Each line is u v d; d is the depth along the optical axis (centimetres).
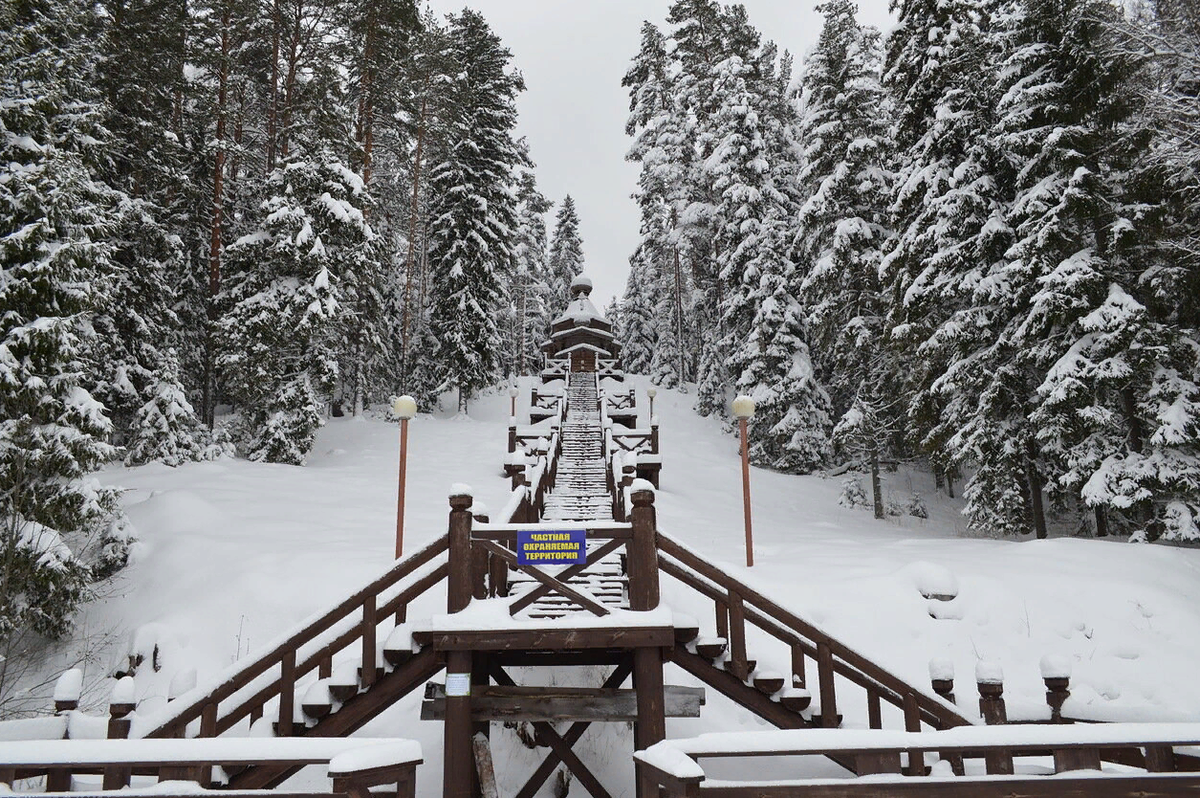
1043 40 1681
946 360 1892
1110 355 1488
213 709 654
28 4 1556
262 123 3122
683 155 3959
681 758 437
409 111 3173
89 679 1073
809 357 2970
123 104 2328
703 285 3972
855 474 2542
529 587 1018
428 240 3962
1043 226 1543
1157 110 1489
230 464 2200
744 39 3541
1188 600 1144
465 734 680
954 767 681
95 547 1390
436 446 2723
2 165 1366
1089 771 504
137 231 2261
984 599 1139
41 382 1216
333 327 2533
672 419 3588
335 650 722
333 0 2722
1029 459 1716
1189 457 1435
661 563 768
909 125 2058
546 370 3938
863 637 1085
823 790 457
